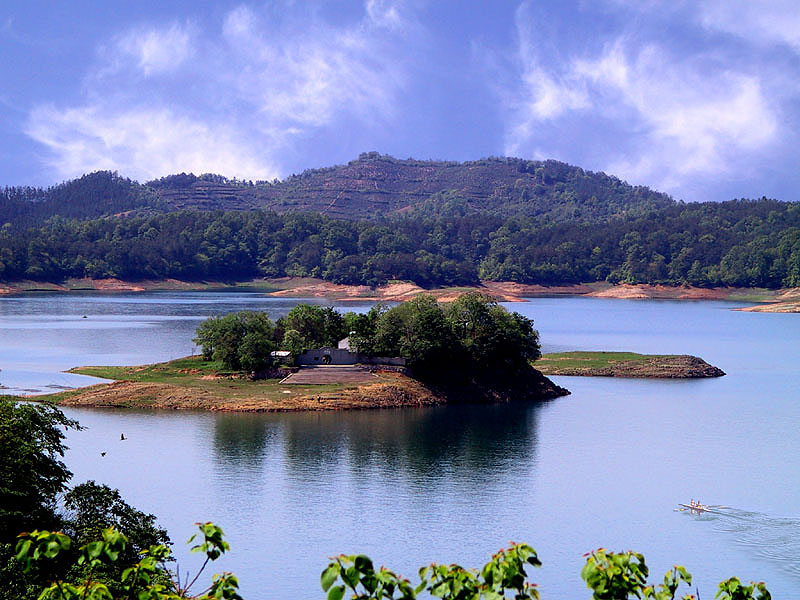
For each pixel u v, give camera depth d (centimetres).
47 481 6488
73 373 17475
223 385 15625
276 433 12738
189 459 11138
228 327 17188
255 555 8019
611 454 11844
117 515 6169
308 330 18100
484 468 11006
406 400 15225
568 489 10150
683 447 12300
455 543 8350
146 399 14638
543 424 13862
